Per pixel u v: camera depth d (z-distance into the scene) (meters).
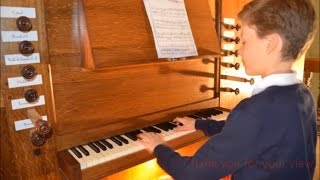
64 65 1.11
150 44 1.22
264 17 0.68
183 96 1.58
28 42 0.99
